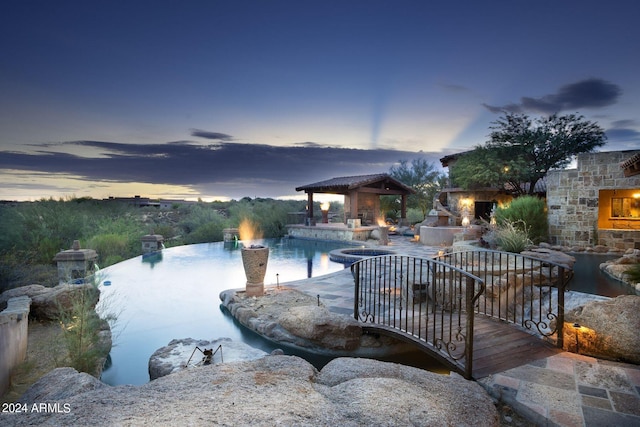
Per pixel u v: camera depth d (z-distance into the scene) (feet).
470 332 11.11
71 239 39.19
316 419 5.83
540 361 12.10
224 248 54.54
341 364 8.98
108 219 48.98
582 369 11.47
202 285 30.14
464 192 69.00
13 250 30.91
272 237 73.72
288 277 34.04
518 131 61.52
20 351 13.21
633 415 8.91
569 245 43.86
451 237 51.42
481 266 23.11
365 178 70.08
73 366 12.87
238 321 20.20
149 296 26.32
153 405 6.21
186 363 12.88
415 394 7.18
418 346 13.47
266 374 7.87
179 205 92.73
